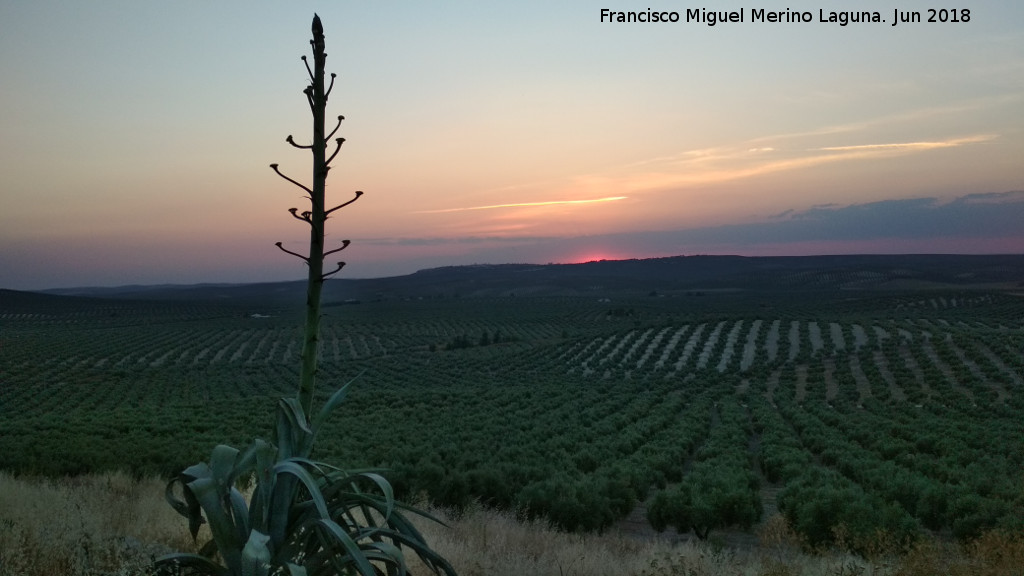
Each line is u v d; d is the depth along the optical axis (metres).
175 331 169.62
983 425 44.69
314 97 3.88
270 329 173.75
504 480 19.00
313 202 3.87
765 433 44.03
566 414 52.88
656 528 19.11
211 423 41.59
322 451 27.09
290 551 3.77
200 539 6.69
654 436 42.50
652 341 121.12
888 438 37.31
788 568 8.20
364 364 113.81
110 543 5.54
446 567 3.90
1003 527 15.19
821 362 91.81
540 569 7.99
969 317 129.75
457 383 89.75
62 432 35.31
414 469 19.05
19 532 5.39
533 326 171.00
